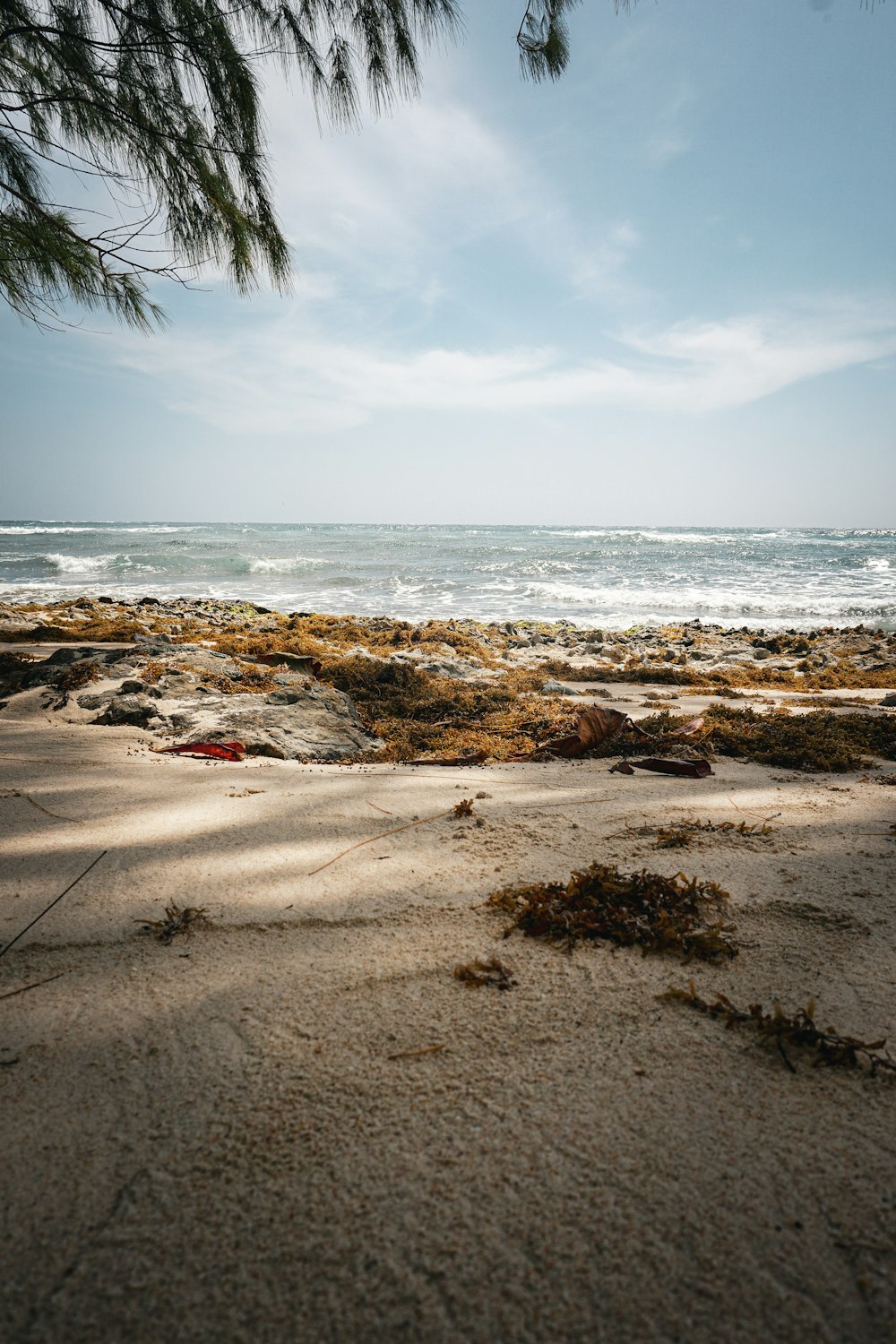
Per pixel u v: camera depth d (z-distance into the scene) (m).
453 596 21.80
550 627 15.32
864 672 9.81
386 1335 0.80
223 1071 1.24
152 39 3.08
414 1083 1.21
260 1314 0.82
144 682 4.81
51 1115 1.13
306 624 12.73
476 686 6.70
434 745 4.39
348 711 4.82
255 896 1.96
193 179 3.43
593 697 6.88
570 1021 1.40
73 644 8.64
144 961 1.61
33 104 3.09
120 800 2.85
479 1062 1.27
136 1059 1.27
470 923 1.83
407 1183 1.00
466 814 2.73
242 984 1.52
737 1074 1.26
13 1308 0.82
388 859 2.26
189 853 2.28
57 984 1.51
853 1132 1.12
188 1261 0.89
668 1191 1.00
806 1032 1.33
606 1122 1.13
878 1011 1.46
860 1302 0.84
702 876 2.14
